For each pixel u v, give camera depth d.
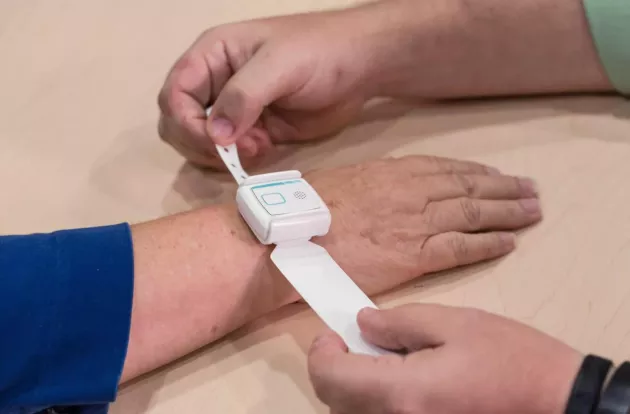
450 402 0.68
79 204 0.85
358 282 0.80
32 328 0.71
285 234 0.77
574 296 0.78
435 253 0.80
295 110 0.89
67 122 0.92
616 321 0.76
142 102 0.94
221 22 1.00
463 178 0.84
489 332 0.69
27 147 0.90
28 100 0.93
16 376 0.70
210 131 0.83
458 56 0.90
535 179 0.85
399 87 0.93
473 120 0.91
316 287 0.74
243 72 0.84
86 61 0.97
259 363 0.76
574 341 0.76
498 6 0.88
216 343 0.78
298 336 0.78
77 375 0.72
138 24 1.01
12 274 0.72
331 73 0.87
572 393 0.66
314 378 0.70
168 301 0.76
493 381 0.67
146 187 0.87
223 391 0.75
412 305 0.71
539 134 0.89
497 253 0.81
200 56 0.86
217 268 0.77
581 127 0.89
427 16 0.89
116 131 0.91
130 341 0.75
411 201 0.82
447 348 0.69
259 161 0.89
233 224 0.79
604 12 0.87
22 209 0.85
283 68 0.84
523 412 0.67
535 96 0.92
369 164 0.85
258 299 0.78
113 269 0.74
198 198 0.86
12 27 1.00
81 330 0.72
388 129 0.91
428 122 0.91
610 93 0.92
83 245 0.74
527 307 0.78
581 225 0.82
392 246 0.80
